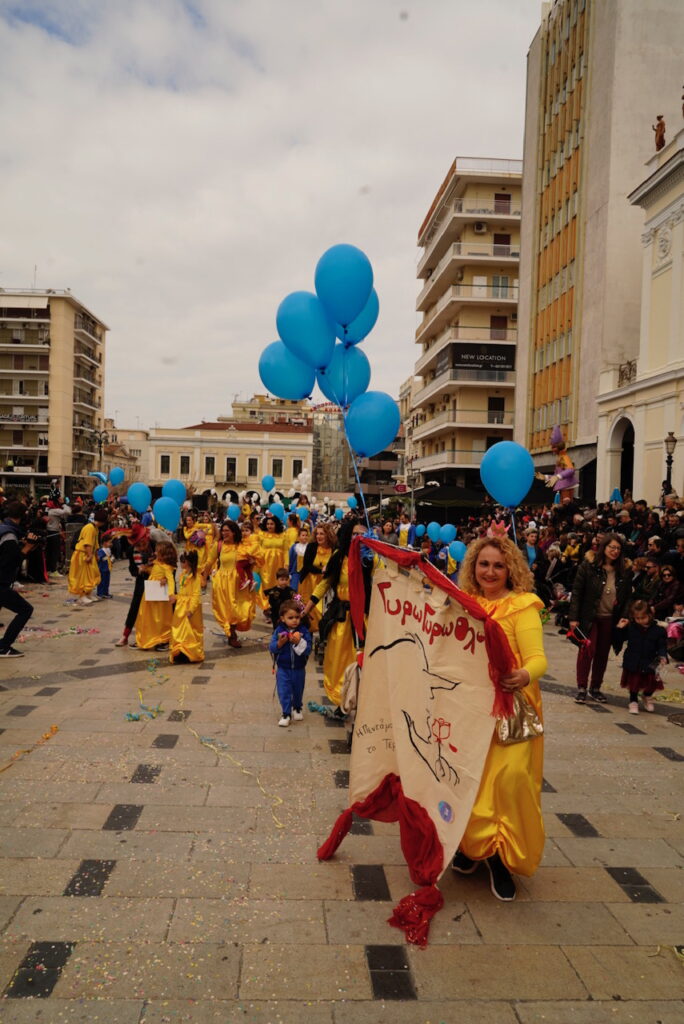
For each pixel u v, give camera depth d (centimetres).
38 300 6688
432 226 4850
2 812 421
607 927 329
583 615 708
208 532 1195
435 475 4797
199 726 588
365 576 568
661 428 2128
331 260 548
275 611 748
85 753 518
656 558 1071
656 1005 277
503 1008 273
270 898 343
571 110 3084
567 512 1919
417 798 360
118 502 2006
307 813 435
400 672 377
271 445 6512
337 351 638
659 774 525
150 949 301
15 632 817
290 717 606
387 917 331
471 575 387
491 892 357
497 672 332
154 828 408
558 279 3219
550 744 587
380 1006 273
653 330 2188
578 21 3009
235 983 282
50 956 295
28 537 830
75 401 7025
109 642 913
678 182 2044
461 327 4247
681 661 874
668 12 2667
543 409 3384
